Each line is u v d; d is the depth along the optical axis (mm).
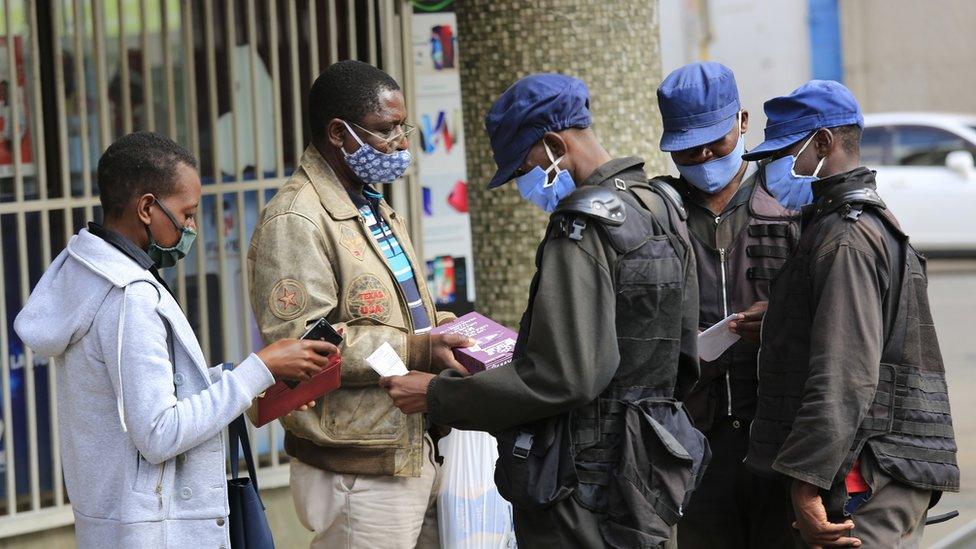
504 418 4398
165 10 7219
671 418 4492
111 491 4359
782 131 5141
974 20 27359
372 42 7738
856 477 4711
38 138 6883
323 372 4762
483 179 7836
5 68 6793
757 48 25969
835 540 4680
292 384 4789
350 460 5344
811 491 4664
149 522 4324
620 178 4562
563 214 4391
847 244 4684
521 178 4684
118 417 4336
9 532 6781
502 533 6039
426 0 8117
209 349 7496
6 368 6828
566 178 4598
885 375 4707
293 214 5238
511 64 7645
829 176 4938
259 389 4520
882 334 4695
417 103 8164
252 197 7602
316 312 5145
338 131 5320
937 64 27594
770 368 5047
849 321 4617
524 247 7766
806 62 26422
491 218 7824
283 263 5188
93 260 4324
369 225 5516
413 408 4828
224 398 4398
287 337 5121
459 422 4551
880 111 28047
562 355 4270
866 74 27922
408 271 5613
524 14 7582
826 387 4586
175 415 4277
